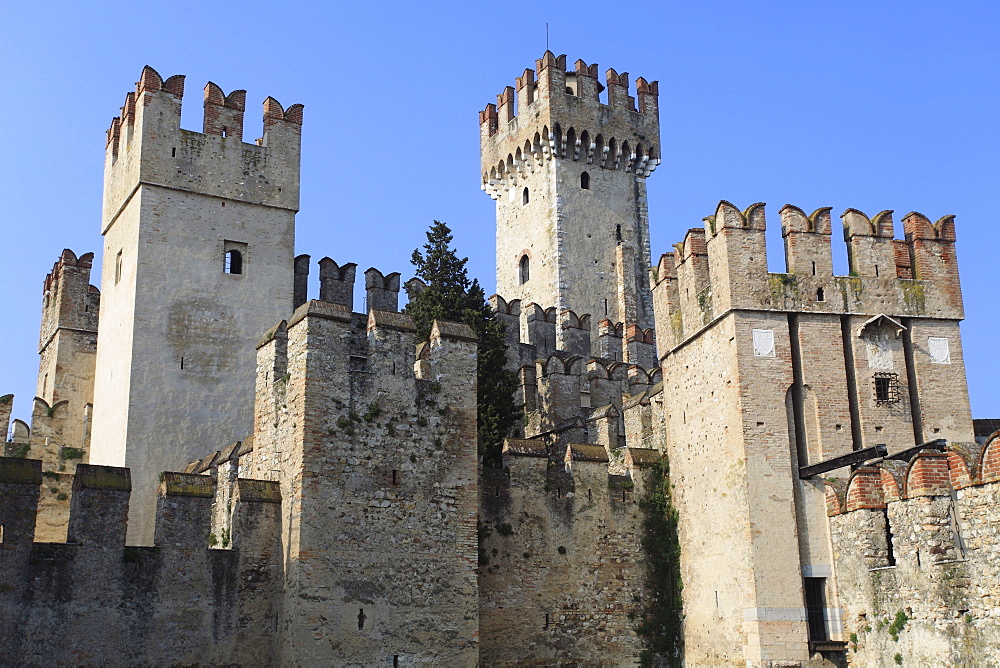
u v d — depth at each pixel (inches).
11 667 1096.2
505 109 3184.1
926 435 1398.9
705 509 1423.5
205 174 1875.0
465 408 1353.3
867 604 1253.1
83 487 1171.9
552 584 1446.9
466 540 1307.8
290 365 1294.3
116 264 1913.1
